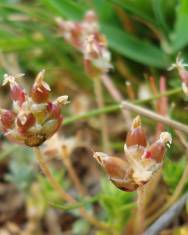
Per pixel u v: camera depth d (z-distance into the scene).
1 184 0.17
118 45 0.17
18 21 0.18
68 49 0.18
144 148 0.10
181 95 0.16
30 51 0.19
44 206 0.16
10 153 0.17
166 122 0.13
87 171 0.17
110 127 0.18
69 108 0.19
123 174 0.10
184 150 0.15
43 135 0.11
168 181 0.14
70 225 0.16
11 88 0.11
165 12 0.17
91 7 0.18
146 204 0.14
